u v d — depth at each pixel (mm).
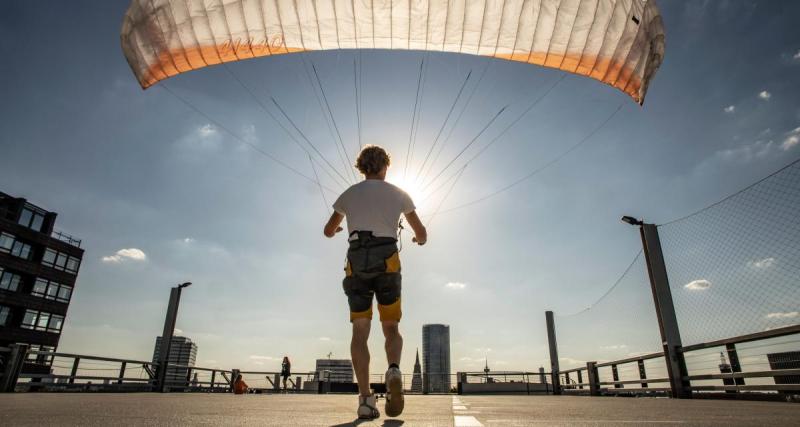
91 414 2104
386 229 2541
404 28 6160
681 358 7457
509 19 6020
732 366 6316
